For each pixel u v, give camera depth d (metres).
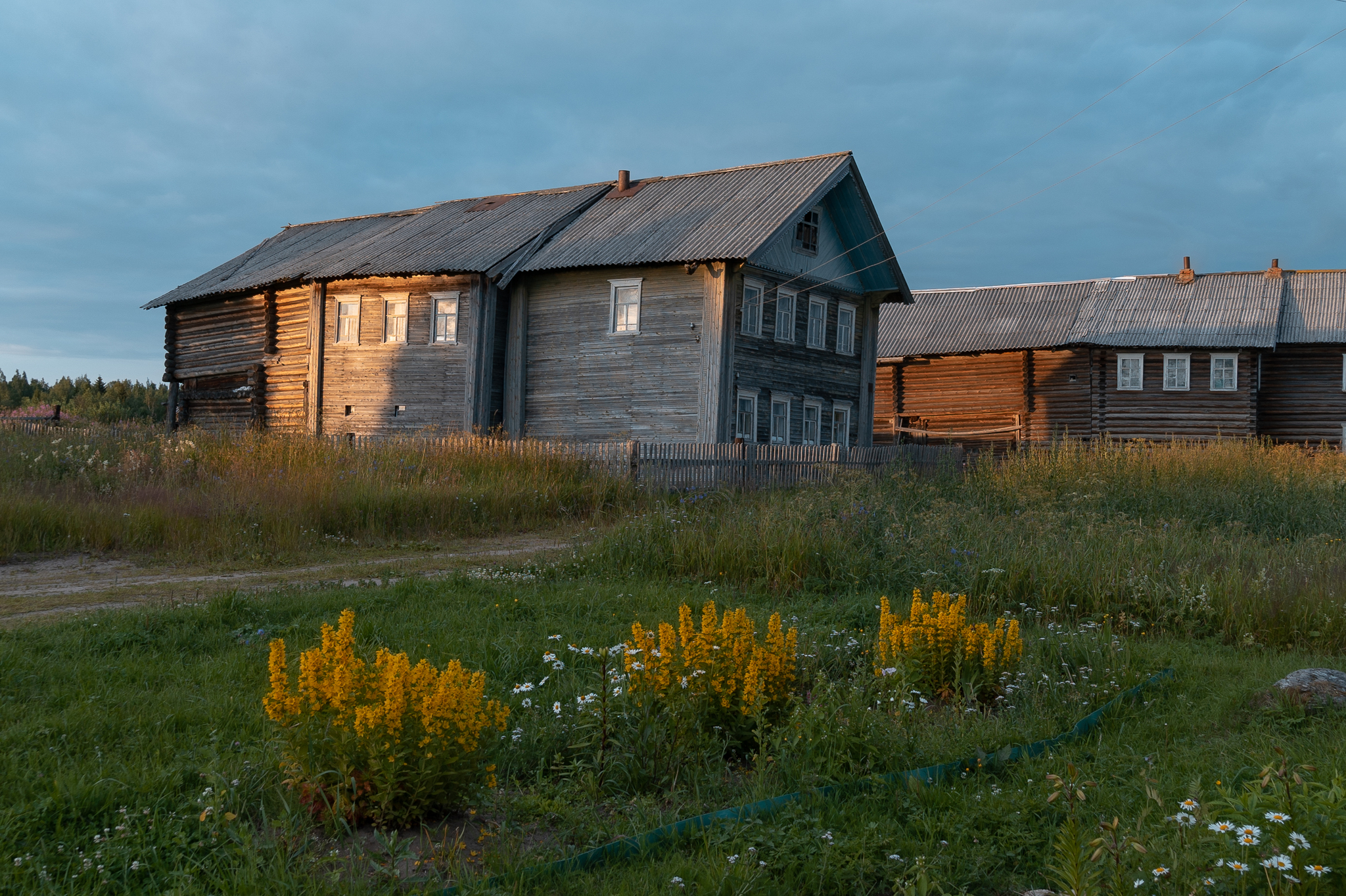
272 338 29.34
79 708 5.43
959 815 4.39
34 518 12.23
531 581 10.17
